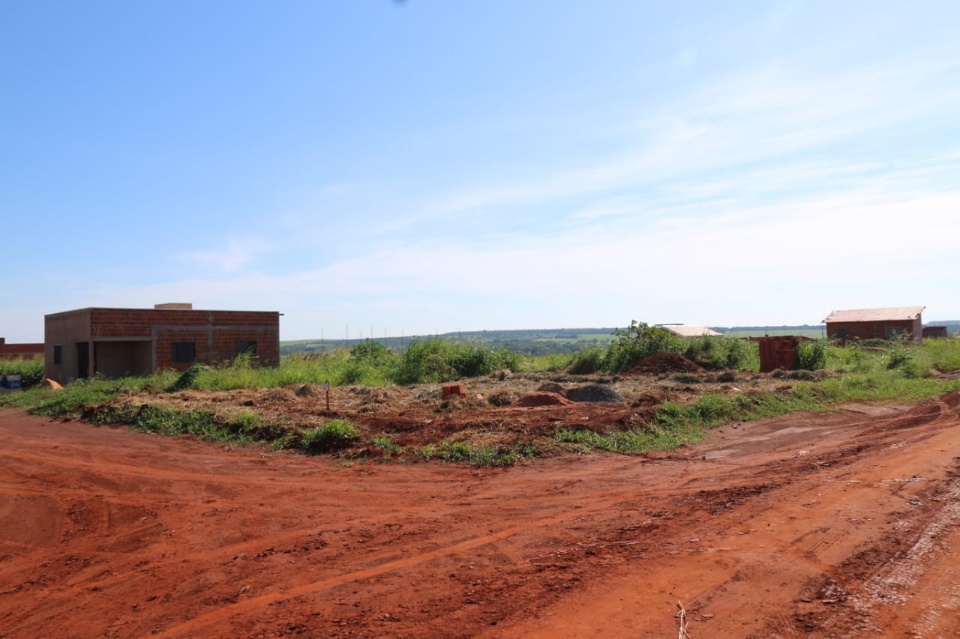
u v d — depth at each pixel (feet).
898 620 14.12
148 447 42.04
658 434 40.63
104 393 69.41
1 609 17.48
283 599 17.02
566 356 113.39
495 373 89.25
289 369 89.20
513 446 36.65
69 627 16.10
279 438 41.88
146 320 100.99
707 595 15.90
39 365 123.34
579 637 13.92
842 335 164.76
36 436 48.47
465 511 25.39
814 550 18.86
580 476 31.22
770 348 84.69
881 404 54.24
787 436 41.37
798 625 14.06
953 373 78.64
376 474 32.76
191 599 17.46
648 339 97.04
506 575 18.01
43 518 26.68
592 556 19.33
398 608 15.97
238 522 24.88
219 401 58.23
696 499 25.90
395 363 96.78
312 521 24.64
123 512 27.09
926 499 23.72
